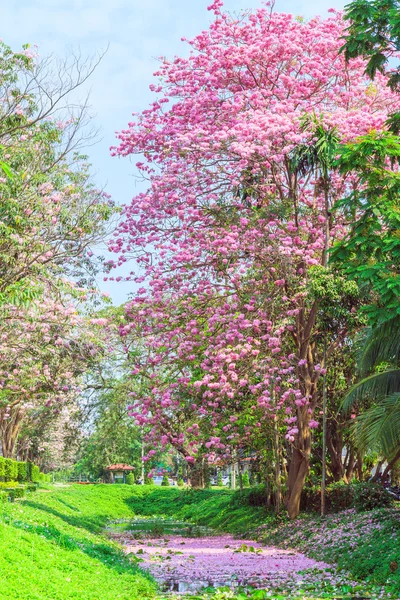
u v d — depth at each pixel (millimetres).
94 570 11789
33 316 21859
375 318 12203
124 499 53188
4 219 20672
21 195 21500
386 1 13414
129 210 24688
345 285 22094
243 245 23016
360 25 13773
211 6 25938
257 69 25922
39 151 22406
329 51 25453
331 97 25438
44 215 22578
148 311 24312
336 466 28328
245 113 23609
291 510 25922
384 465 36406
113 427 38250
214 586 14398
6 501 19281
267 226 23516
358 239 12375
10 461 36156
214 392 24531
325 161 22125
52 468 74062
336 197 24531
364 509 22000
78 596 9344
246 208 24141
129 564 14961
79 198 23547
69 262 24281
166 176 24000
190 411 26016
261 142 22906
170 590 13703
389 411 16812
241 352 21953
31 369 26922
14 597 8047
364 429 17266
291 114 23453
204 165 24156
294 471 26016
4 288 21344
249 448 30406
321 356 26609
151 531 31094
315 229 24172
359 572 15305
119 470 70250
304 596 12695
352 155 12531
